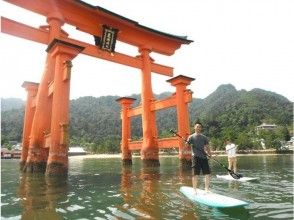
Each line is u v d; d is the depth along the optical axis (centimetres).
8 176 1254
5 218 502
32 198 696
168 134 7425
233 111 12850
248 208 539
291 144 8112
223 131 9181
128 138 2219
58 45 1235
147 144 1898
